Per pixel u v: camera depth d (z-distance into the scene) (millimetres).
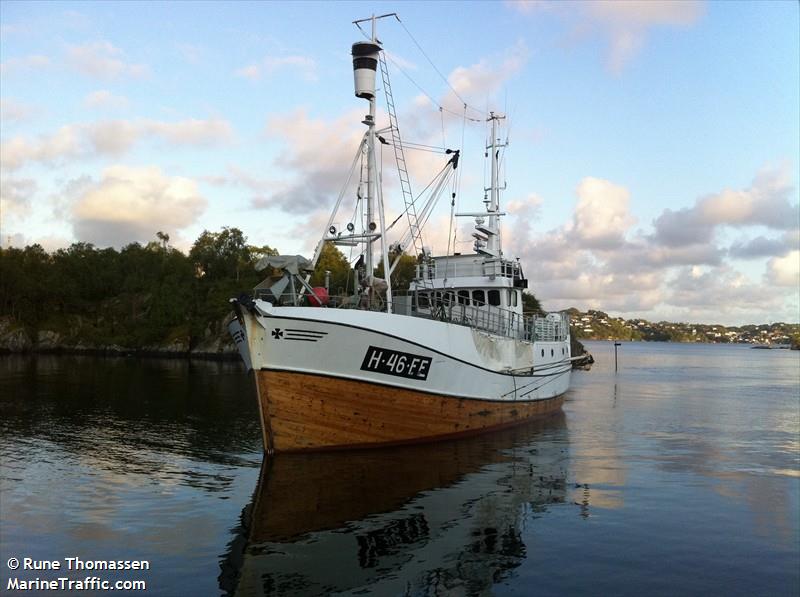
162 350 94625
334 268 78688
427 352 18484
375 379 17594
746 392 46219
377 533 11406
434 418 19406
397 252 21734
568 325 36125
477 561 10148
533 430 24281
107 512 12484
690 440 22875
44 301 109250
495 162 30516
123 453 18422
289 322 16188
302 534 11281
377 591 8930
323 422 17344
